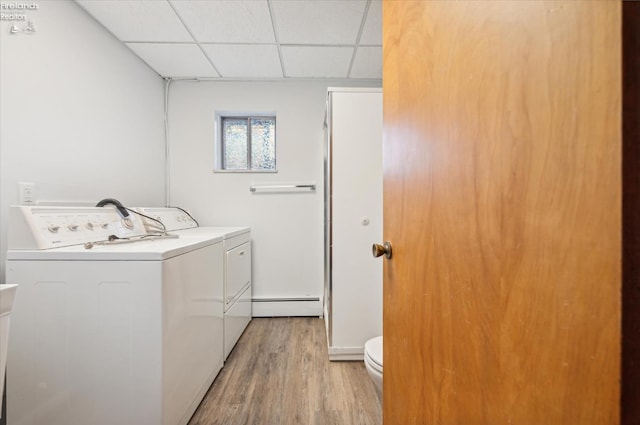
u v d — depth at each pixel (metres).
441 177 0.57
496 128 0.42
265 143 2.75
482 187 0.45
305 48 2.06
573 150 0.31
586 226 0.29
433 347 0.60
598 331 0.28
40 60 1.39
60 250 1.05
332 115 1.80
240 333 2.14
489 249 0.44
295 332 2.23
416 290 0.67
